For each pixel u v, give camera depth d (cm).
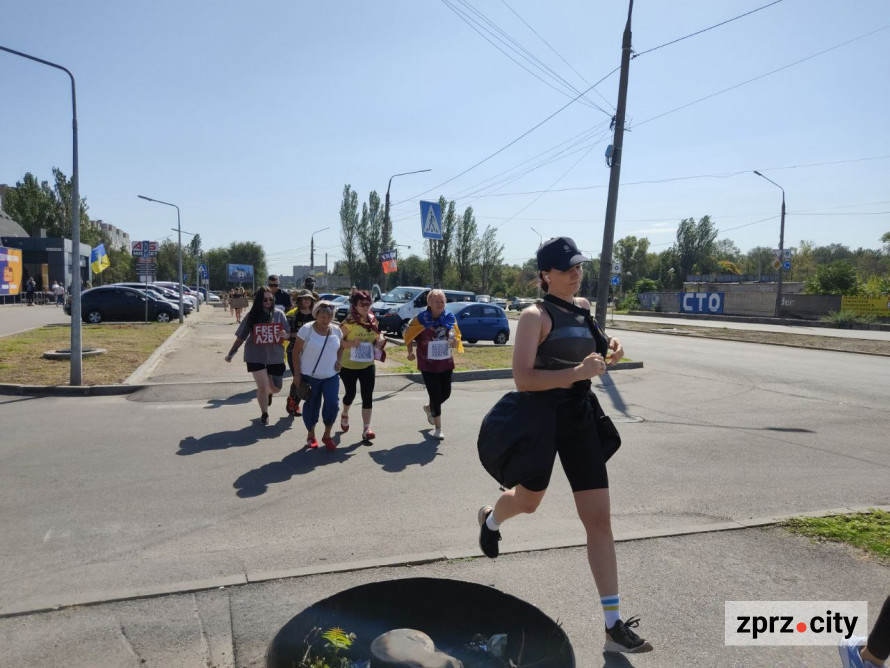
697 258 9181
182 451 661
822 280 4212
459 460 648
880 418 905
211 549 418
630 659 297
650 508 516
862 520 472
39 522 461
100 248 2350
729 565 399
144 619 324
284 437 731
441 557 400
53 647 298
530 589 363
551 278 302
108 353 1345
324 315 650
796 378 1311
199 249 9425
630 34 1456
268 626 319
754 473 621
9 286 3947
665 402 1024
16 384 968
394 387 1098
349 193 5872
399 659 227
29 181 6500
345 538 441
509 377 1235
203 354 1455
